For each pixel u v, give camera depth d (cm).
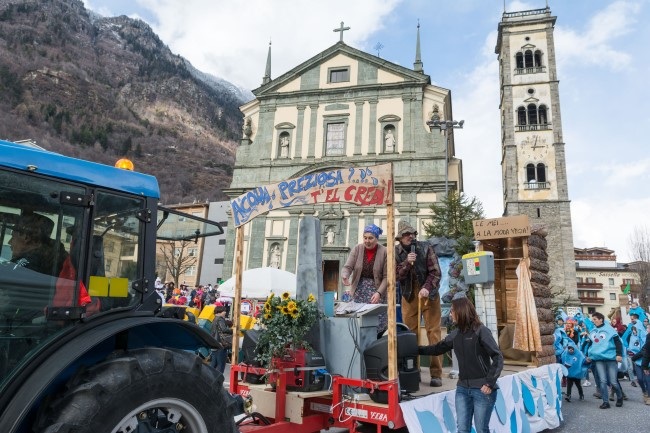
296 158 3447
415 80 3334
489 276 727
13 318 264
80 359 296
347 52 3494
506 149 4084
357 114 3403
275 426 456
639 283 5669
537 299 816
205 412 304
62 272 285
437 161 3198
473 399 463
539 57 4247
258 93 3619
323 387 499
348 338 501
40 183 284
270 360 480
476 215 2052
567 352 1023
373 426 537
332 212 3206
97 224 307
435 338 612
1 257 266
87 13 17825
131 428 274
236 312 576
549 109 4075
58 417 250
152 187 343
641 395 1114
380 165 463
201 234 442
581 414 871
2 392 251
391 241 448
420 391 533
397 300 705
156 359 288
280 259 3238
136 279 321
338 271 3131
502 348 839
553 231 3825
